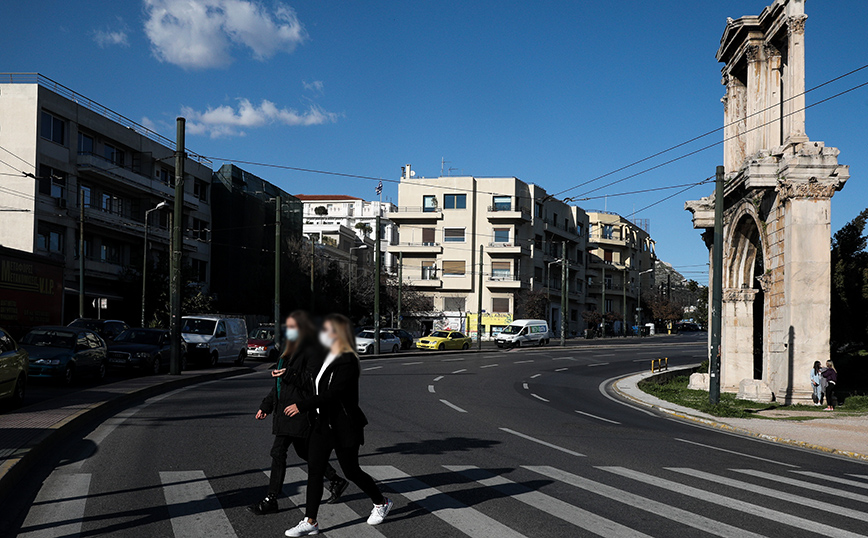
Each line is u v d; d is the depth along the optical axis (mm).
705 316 55469
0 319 21406
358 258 87000
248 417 12797
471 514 6340
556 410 17250
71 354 17484
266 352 33562
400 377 24875
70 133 40625
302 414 5914
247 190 60656
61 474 7793
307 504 5617
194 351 25594
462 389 21594
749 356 25656
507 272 74000
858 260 29578
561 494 7301
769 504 7129
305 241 67312
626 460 9883
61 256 39938
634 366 38469
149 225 48250
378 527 5883
